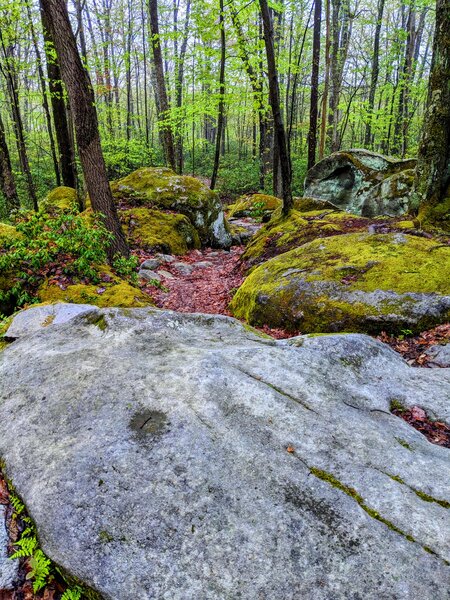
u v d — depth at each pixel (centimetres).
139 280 833
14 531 215
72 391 289
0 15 1057
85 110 763
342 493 213
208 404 269
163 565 183
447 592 170
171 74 2831
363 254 622
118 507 205
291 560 183
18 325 446
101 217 816
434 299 497
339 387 313
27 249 665
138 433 246
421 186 748
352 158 1255
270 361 328
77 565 186
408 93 2042
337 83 1914
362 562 181
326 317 534
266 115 1967
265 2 799
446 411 306
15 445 253
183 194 1230
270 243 917
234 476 220
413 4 1705
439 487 221
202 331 400
